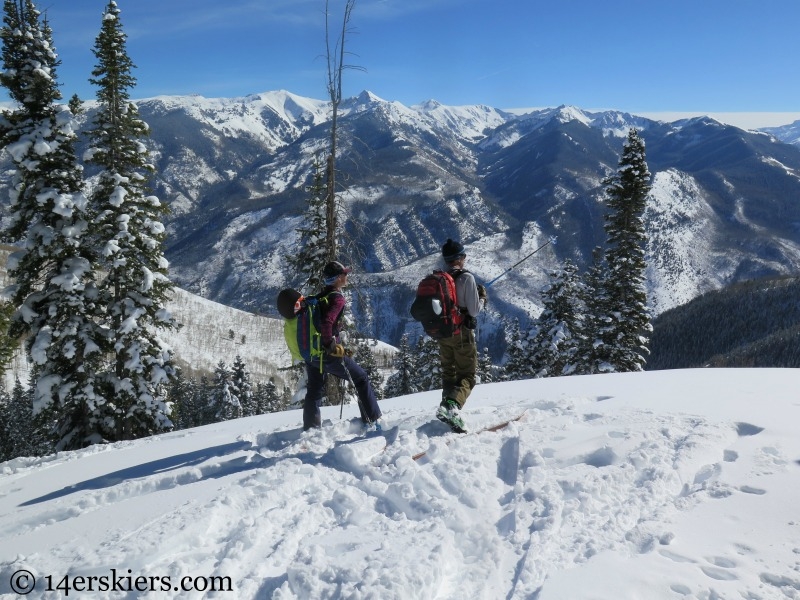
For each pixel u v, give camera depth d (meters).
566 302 30.02
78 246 16.06
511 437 4.75
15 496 5.44
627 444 4.21
